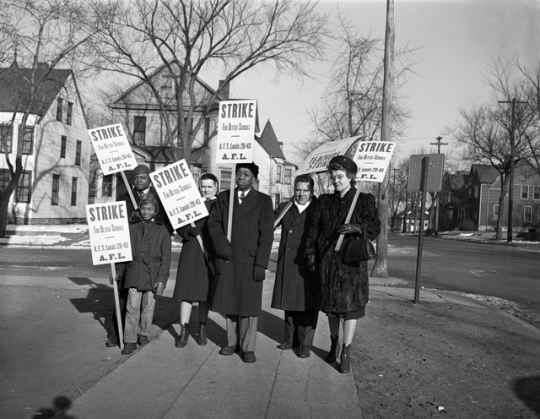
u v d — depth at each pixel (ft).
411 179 29.89
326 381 14.98
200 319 18.19
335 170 16.29
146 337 18.26
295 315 17.85
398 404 14.34
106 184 128.26
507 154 135.85
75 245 67.31
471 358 18.95
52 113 116.88
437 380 16.44
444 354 19.27
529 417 13.87
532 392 15.74
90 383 14.58
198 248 17.84
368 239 15.66
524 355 19.67
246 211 16.69
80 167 132.57
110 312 23.71
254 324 16.46
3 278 33.32
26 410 12.64
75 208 130.41
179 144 105.60
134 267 17.31
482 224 215.72
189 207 17.65
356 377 16.26
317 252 16.30
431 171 28.99
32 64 75.41
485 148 139.13
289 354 17.53
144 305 18.16
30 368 15.79
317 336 20.35
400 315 25.76
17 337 19.21
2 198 75.77
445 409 14.14
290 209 18.12
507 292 38.78
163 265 17.65
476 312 27.61
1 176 109.29
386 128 38.58
